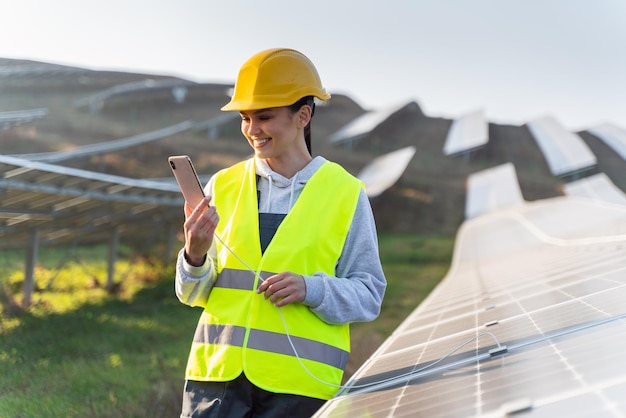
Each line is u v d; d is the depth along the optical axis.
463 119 62.06
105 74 47.94
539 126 58.50
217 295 2.76
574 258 7.18
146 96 49.91
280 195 2.83
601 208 19.22
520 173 48.97
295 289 2.57
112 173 35.12
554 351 2.33
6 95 40.31
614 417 1.44
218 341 2.69
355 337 14.20
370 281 2.78
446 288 10.86
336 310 2.65
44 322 12.23
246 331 2.64
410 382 2.58
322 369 2.67
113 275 19.44
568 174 45.12
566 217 19.31
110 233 19.72
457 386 2.26
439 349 3.25
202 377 2.70
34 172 11.79
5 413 6.33
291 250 2.71
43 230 17.08
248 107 2.71
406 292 21.19
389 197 41.50
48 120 39.25
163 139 42.91
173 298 17.64
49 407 6.72
